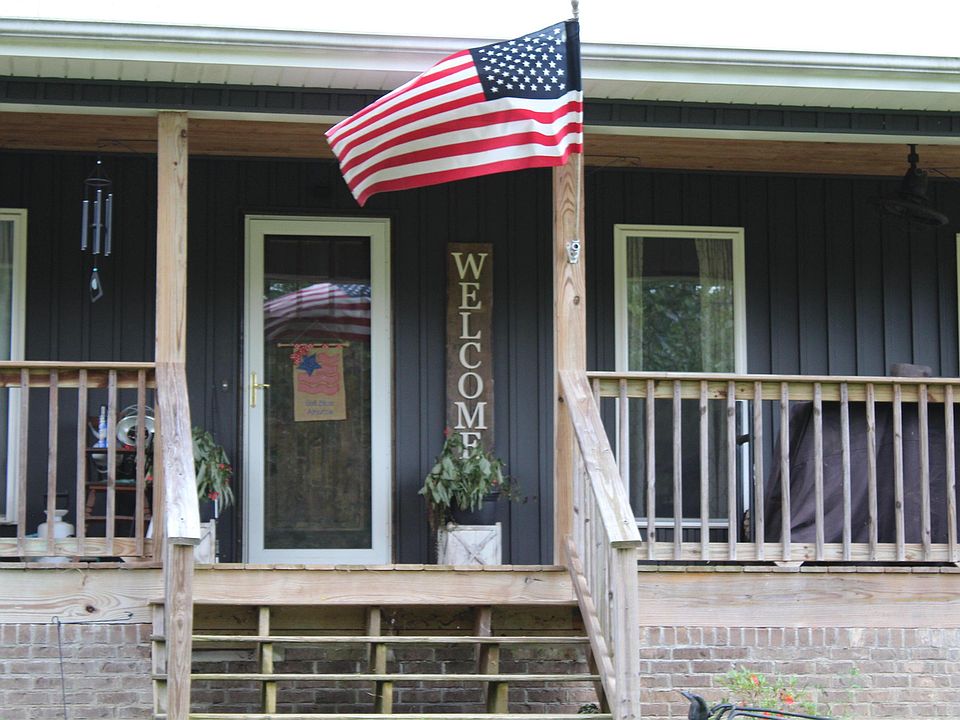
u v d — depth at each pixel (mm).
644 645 6746
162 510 6504
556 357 6852
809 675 6836
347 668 7027
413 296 8359
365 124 6277
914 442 7270
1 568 6355
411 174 6246
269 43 6430
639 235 8555
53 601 6406
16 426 7969
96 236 7211
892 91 6898
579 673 7176
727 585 6773
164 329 6539
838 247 8695
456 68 6195
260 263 8273
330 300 8344
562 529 6836
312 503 8219
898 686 6859
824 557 6773
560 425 6848
